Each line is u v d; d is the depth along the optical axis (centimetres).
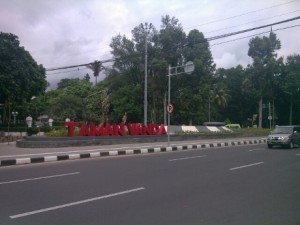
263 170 1163
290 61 5956
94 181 940
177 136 2783
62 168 1206
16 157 1463
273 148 2178
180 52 4497
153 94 4628
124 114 4647
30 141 1980
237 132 3516
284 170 1166
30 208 660
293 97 5972
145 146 2116
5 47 3080
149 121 4809
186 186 877
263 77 5447
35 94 3784
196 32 4503
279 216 617
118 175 1043
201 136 3009
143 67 4606
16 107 5306
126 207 669
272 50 5497
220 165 1288
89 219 591
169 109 2162
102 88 6234
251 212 641
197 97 4516
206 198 750
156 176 1027
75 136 2186
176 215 618
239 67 7369
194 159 1491
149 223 571
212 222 579
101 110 5484
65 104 6353
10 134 3431
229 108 7550
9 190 820
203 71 4522
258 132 3819
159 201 719
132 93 4759
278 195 782
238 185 895
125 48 4766
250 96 6072
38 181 941
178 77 4428
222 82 7406
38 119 7538
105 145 2186
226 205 691
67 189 832
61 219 591
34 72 3534
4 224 564
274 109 6456
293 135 2183
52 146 1978
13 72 3111
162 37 4394
